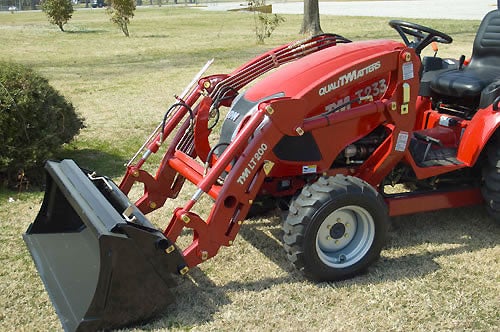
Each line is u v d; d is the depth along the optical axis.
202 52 15.20
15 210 4.93
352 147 3.97
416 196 4.18
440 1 34.91
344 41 4.63
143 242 3.09
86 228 3.98
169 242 3.18
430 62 4.99
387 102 3.78
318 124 3.62
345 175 3.94
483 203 4.45
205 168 3.58
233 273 3.85
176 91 9.94
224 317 3.35
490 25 4.75
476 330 3.23
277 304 3.48
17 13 45.88
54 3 22.94
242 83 4.41
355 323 3.29
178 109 4.38
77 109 8.59
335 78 3.62
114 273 3.00
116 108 8.70
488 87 4.18
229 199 3.46
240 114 3.87
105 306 3.06
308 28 18.94
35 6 59.19
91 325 3.06
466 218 4.69
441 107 4.80
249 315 3.37
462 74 4.51
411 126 3.87
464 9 26.48
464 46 13.64
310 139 3.75
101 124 7.75
